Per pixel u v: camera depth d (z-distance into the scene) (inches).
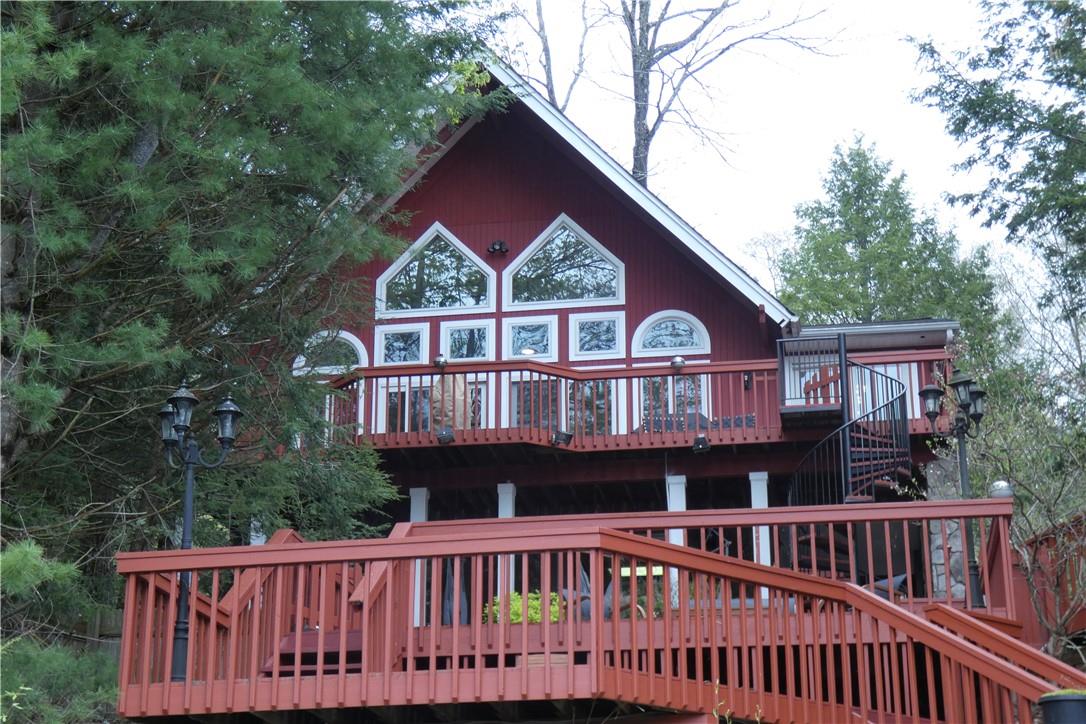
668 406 651.5
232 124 380.5
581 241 722.8
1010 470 460.8
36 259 371.6
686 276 703.1
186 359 410.0
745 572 324.8
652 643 310.5
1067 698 237.9
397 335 721.6
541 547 310.8
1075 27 918.4
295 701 309.1
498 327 713.0
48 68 321.4
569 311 709.3
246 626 341.4
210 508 466.3
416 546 316.5
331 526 517.7
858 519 372.8
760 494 629.9
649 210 677.9
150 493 438.9
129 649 316.2
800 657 323.9
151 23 387.2
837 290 1195.3
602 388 662.5
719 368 627.5
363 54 424.5
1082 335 799.1
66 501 420.2
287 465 479.5
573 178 731.4
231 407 358.9
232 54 367.9
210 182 374.0
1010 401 565.3
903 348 693.3
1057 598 386.3
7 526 366.3
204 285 367.6
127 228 386.0
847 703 322.3
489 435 613.9
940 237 1261.1
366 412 632.4
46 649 339.9
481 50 523.8
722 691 317.4
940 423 594.2
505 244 725.9
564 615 359.6
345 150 419.2
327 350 498.6
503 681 301.9
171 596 320.5
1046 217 891.4
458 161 747.4
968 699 286.5
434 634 310.7
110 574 434.9
